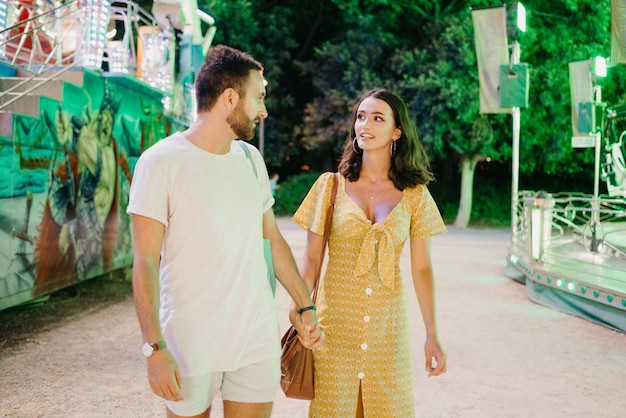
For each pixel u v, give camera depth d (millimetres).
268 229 2621
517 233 11391
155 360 2121
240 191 2352
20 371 5074
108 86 8852
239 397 2396
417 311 7797
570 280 7621
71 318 7160
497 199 27875
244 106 2328
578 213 22234
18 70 8836
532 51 21609
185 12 12414
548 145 22672
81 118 8008
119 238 9414
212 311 2268
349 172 2770
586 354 5820
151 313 2146
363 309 2658
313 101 27297
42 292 6988
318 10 27234
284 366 2678
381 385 2648
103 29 8414
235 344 2305
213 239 2273
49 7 10836
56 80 7430
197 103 2375
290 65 28188
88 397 4461
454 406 4387
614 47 9008
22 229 6531
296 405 4414
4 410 4168
